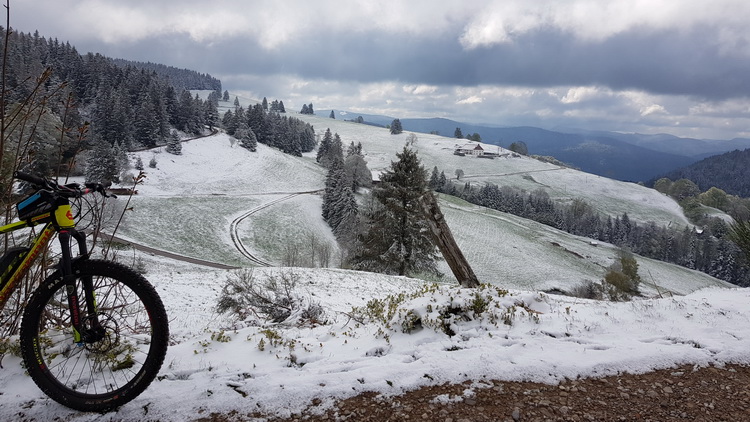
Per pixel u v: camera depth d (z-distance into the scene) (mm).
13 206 3654
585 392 3170
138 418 2672
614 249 85688
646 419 2877
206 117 120000
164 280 19266
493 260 61594
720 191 145875
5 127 3645
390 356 3602
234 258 52438
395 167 28594
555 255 68812
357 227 36938
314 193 86750
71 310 2637
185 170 84625
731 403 3092
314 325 5574
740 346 3943
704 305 5207
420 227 28516
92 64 107375
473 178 144125
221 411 2777
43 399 2768
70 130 4094
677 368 3576
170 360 3367
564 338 4055
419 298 4707
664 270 78000
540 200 118188
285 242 60750
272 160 104125
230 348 3701
